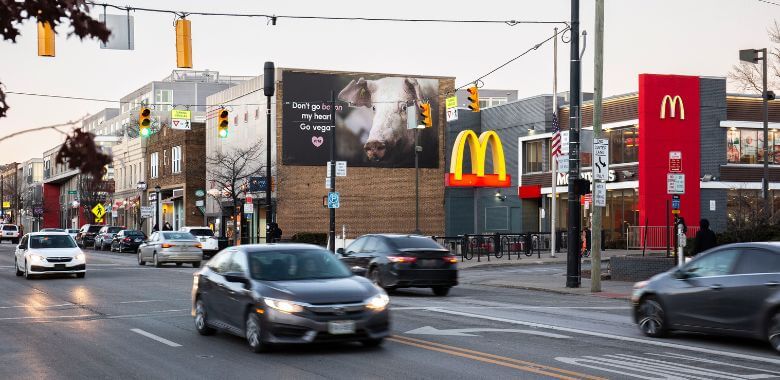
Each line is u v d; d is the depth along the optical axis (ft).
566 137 82.69
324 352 39.73
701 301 42.14
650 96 150.10
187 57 65.87
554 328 48.88
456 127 200.64
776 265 39.40
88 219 277.85
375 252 73.26
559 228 172.14
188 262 123.44
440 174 188.75
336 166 121.60
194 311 47.26
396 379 32.89
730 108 154.92
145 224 245.45
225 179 180.65
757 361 37.04
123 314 57.57
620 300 69.77
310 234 169.99
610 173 157.89
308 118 177.06
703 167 152.25
